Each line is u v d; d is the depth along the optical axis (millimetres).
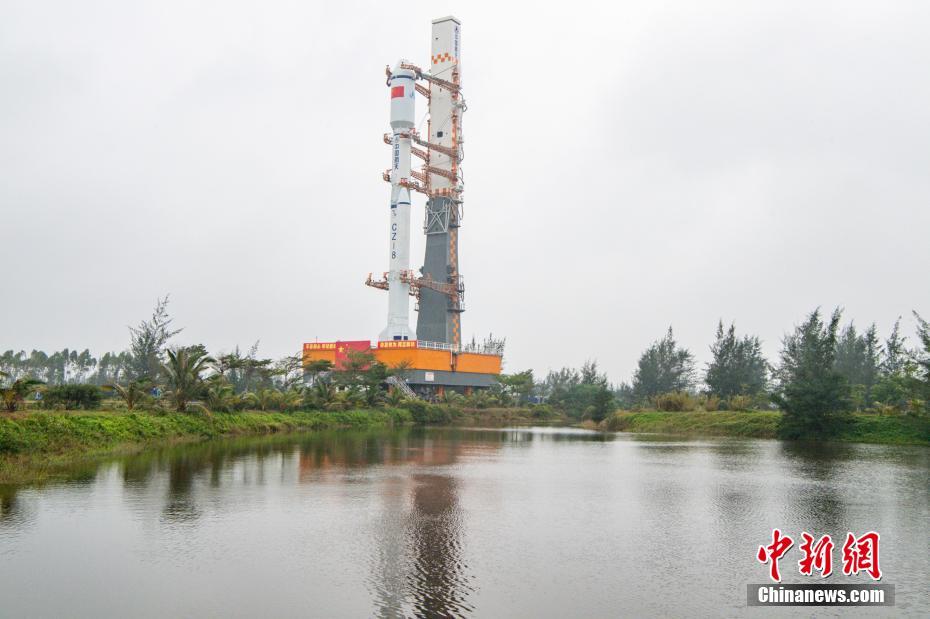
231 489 27422
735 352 96625
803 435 61188
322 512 23094
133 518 21469
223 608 13664
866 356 103375
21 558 16875
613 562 17391
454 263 119750
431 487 29234
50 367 129500
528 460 42031
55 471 30922
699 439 64875
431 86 119875
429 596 14555
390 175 112688
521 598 14547
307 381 97875
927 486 30562
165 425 46344
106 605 13750
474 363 118125
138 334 71750
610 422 88625
